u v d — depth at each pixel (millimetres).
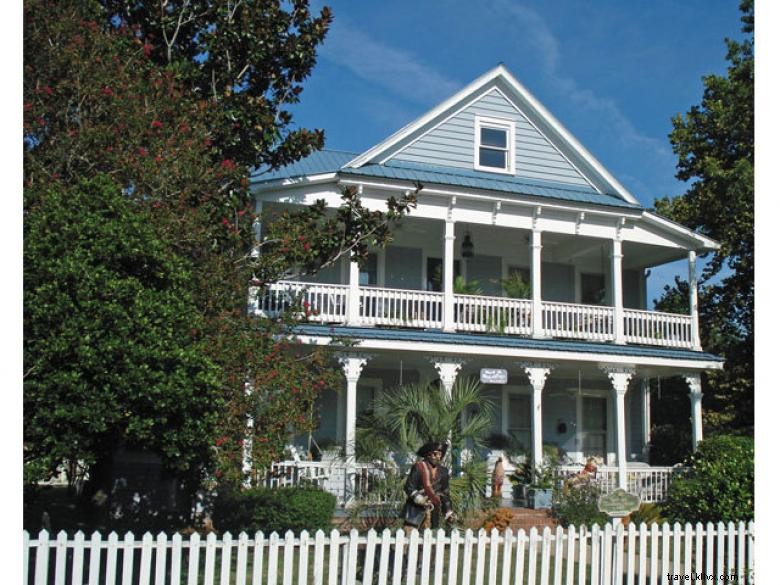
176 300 8797
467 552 8594
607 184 21297
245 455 11125
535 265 19531
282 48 14977
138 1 14789
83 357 7883
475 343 18000
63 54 11203
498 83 21188
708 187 24781
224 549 7945
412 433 13445
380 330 17719
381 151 19656
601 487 18547
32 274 8078
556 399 22188
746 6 24922
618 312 20078
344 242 14672
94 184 8953
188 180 11430
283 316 12828
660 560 11656
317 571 8094
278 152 15320
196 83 14742
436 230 20609
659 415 26906
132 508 15719
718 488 13398
